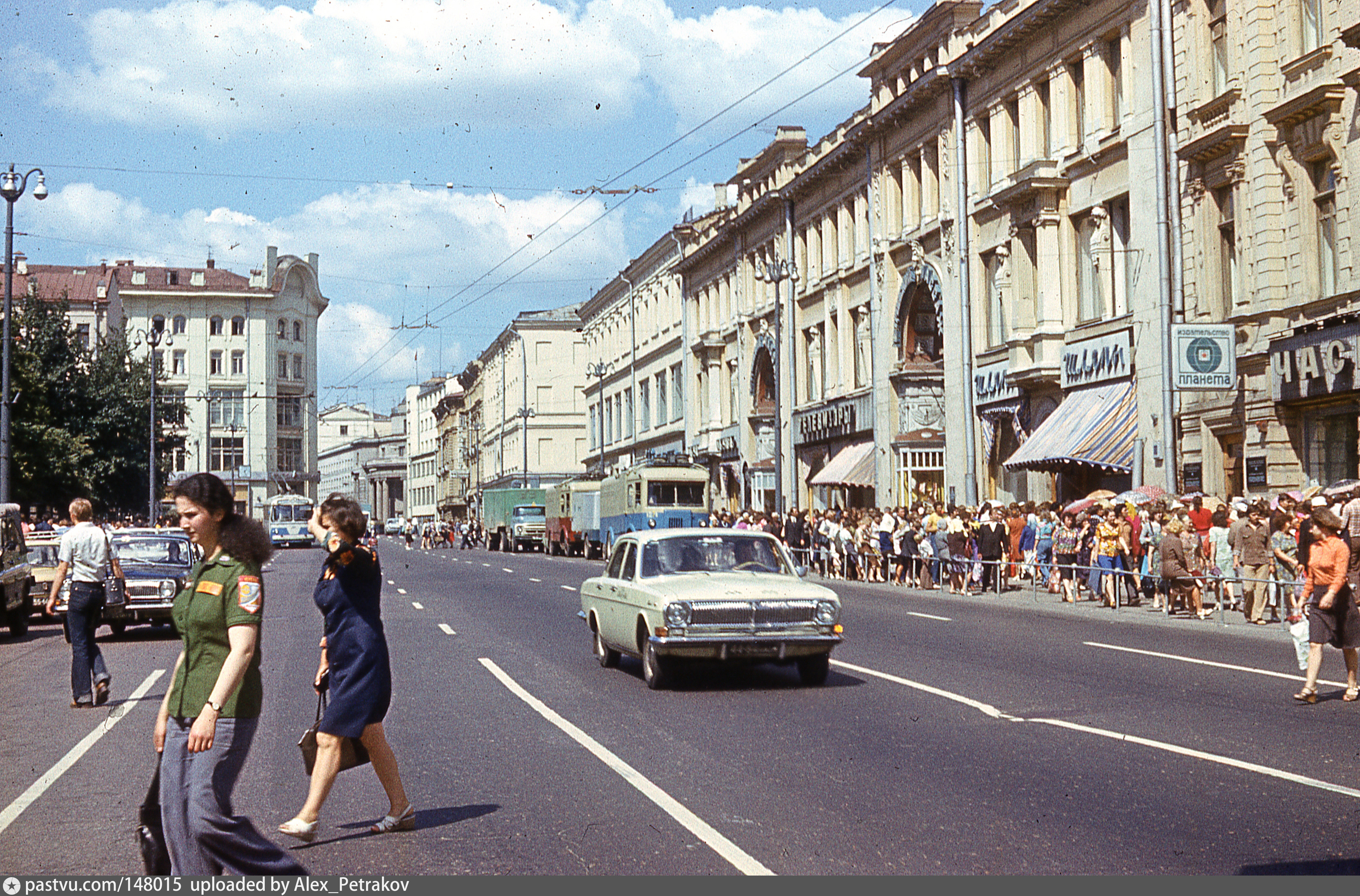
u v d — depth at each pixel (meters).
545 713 12.62
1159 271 29.62
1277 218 26.52
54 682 16.30
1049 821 7.84
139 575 22.11
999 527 29.78
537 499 73.81
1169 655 16.59
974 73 39.44
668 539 15.59
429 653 18.28
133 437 56.59
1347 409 24.52
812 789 8.88
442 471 157.88
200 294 108.75
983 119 40.03
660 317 77.88
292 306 114.06
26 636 24.05
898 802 8.45
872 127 46.06
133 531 23.91
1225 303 28.66
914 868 6.87
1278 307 26.52
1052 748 10.20
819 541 39.72
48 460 46.88
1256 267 27.11
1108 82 33.28
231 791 6.15
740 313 62.81
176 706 6.04
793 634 13.88
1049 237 35.41
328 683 7.99
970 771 9.38
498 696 13.90
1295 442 26.14
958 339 40.88
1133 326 31.72
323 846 7.63
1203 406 28.88
